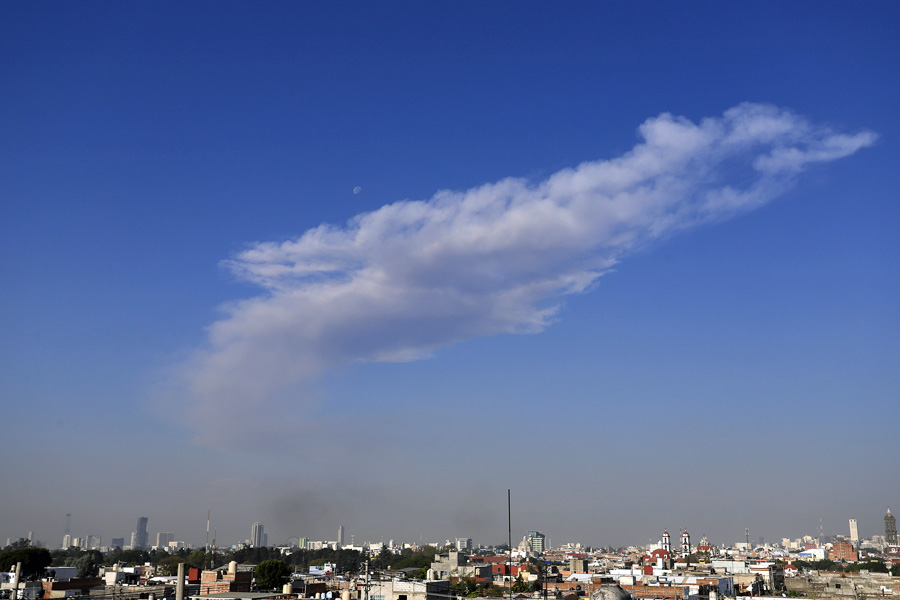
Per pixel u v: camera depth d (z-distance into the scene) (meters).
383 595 135.12
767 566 195.25
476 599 137.75
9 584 131.25
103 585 151.62
